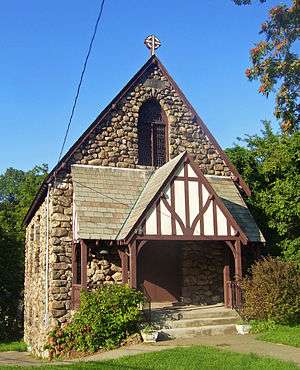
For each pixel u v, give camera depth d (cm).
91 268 1772
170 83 2075
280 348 1270
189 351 1235
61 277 1755
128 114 1981
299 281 1592
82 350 1481
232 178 2106
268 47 1427
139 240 1584
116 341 1472
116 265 1802
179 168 1666
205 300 1936
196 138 2073
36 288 2086
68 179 1844
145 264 1934
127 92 1997
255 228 1911
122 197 1819
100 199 1784
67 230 1797
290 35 1412
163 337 1495
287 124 1480
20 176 6006
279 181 2044
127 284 1595
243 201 2016
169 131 2034
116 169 1916
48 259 1823
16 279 2981
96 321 1475
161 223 1609
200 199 1667
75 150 1872
